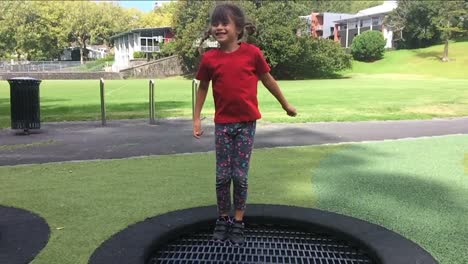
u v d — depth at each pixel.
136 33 61.41
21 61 70.88
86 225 3.79
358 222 3.66
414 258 3.04
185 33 46.00
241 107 3.05
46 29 73.06
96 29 78.94
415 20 55.22
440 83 27.70
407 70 44.06
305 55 41.28
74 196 4.67
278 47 39.78
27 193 4.79
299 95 18.80
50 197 4.63
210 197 4.60
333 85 26.67
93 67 60.12
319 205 4.31
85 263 3.06
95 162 6.34
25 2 72.69
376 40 51.28
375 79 34.75
